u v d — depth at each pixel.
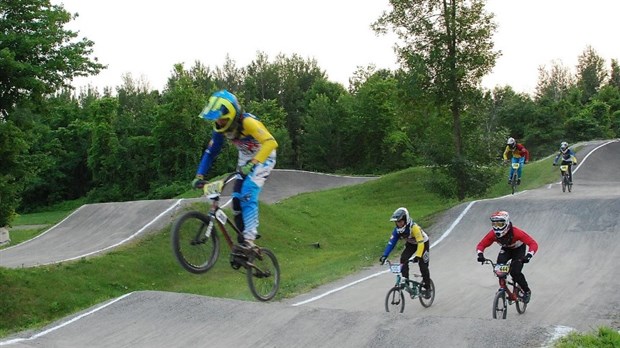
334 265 19.80
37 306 16.77
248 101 84.56
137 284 19.56
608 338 6.80
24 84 18.59
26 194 69.00
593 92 103.19
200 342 8.29
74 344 8.95
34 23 19.34
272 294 7.99
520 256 10.63
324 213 36.31
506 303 10.38
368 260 18.98
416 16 32.53
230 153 60.09
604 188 28.39
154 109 70.69
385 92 71.56
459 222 21.83
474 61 31.62
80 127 71.50
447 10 32.09
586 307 11.03
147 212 27.17
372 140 73.81
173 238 6.21
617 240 16.45
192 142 61.31
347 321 8.13
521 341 6.76
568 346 6.56
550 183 32.91
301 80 92.62
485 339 6.91
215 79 90.12
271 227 29.00
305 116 81.56
